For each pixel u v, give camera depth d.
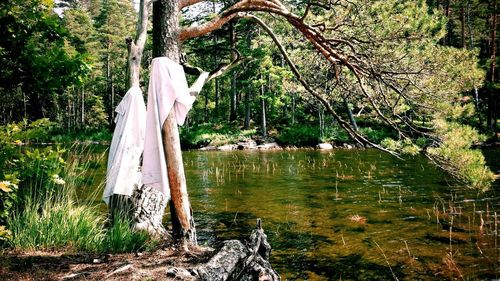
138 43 5.37
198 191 11.91
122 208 5.08
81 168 6.04
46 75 5.33
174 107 4.97
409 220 8.32
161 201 5.43
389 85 6.62
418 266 5.81
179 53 5.46
